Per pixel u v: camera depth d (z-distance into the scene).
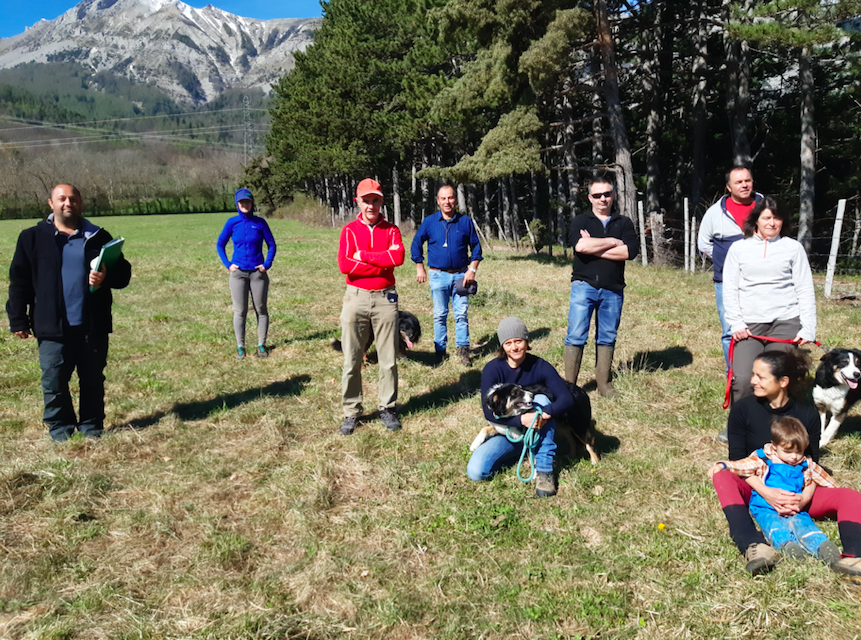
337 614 2.80
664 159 29.14
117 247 4.46
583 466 4.22
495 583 2.99
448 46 22.12
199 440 4.85
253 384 6.30
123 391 6.06
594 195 5.27
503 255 19.59
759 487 3.25
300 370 6.76
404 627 2.71
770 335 4.18
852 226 22.84
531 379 4.14
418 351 7.43
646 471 4.12
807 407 3.40
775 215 4.11
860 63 17.16
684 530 3.40
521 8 17.67
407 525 3.52
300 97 39.25
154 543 3.38
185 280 13.78
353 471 4.23
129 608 2.82
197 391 6.07
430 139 31.30
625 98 28.36
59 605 2.84
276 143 52.00
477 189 34.41
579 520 3.56
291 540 3.41
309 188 59.25
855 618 2.62
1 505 3.71
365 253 4.72
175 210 85.75
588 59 22.42
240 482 4.09
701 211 20.36
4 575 3.04
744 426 3.49
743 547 3.07
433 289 6.89
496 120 26.25
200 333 8.50
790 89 24.84
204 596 2.92
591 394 5.71
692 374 6.22
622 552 3.21
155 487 4.01
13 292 4.49
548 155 27.36
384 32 30.42
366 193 4.73
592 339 7.61
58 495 3.84
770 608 2.70
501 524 3.50
